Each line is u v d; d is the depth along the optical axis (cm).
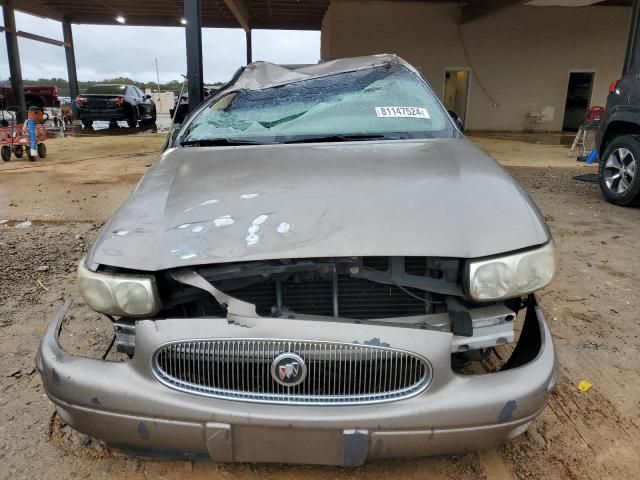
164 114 3017
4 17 1623
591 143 1299
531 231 196
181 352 177
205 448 178
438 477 210
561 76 1759
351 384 175
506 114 1789
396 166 239
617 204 635
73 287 393
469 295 187
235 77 367
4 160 996
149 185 239
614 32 1723
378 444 172
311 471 213
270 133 297
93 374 181
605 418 244
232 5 1472
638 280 402
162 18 2058
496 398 173
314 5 1709
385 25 1692
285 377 172
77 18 2039
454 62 1736
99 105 1806
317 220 196
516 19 1709
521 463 217
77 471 214
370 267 196
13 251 473
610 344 309
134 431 179
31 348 307
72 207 641
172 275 186
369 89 327
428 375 173
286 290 200
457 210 201
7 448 226
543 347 190
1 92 2212
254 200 211
